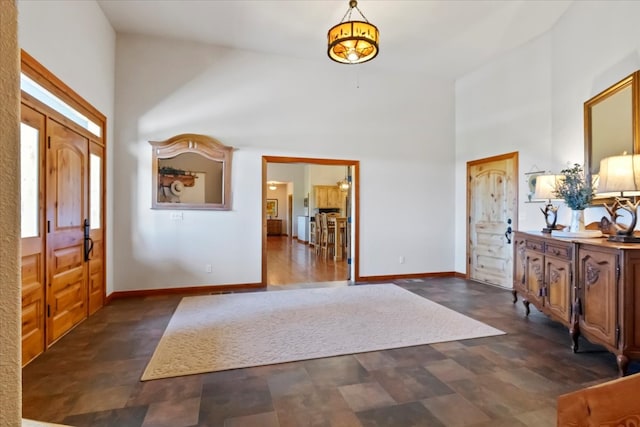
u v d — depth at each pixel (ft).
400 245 19.13
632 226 8.27
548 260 10.69
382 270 18.81
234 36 15.37
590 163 11.66
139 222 15.24
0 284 1.44
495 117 17.31
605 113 10.92
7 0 1.47
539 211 14.79
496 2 12.73
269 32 14.98
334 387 7.45
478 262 18.51
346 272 20.93
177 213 15.69
